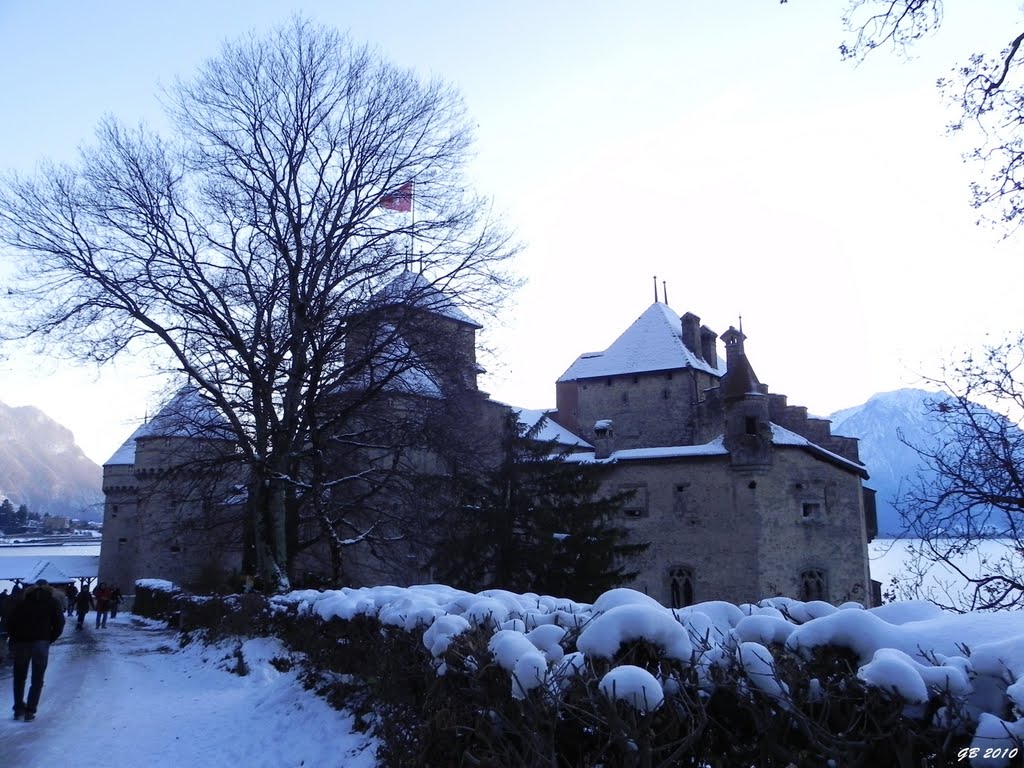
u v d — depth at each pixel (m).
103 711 10.72
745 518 38.75
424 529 24.97
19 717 10.20
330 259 24.50
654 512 40.41
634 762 3.72
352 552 36.25
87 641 22.20
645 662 4.26
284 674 12.20
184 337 23.39
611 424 44.53
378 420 25.14
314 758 7.71
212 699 11.61
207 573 41.59
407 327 23.83
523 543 23.78
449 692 5.59
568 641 5.23
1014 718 3.09
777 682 3.66
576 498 24.86
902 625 4.04
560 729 4.39
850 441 45.84
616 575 23.61
